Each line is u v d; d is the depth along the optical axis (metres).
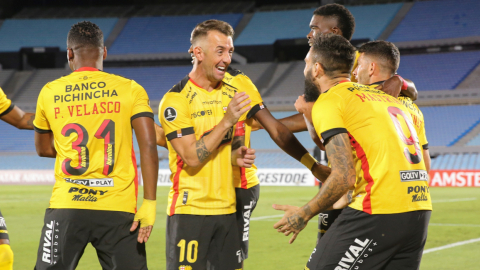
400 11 45.91
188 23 50.84
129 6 54.44
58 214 4.53
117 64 50.19
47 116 4.69
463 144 35.25
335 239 4.27
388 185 4.14
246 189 6.27
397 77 4.89
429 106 38.94
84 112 4.59
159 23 51.41
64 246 4.51
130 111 4.68
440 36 42.19
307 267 4.41
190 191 4.90
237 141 5.28
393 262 4.41
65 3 54.78
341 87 4.36
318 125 4.23
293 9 49.59
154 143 4.69
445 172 27.75
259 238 11.27
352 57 4.52
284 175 29.56
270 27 47.53
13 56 49.38
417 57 42.91
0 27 51.59
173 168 5.06
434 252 9.39
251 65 46.16
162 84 46.84
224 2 52.00
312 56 4.58
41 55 53.06
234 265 5.02
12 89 46.72
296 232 4.28
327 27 5.80
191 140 4.72
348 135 4.22
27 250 10.09
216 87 5.07
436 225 13.14
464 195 22.31
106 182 4.57
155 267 8.40
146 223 4.62
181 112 4.81
